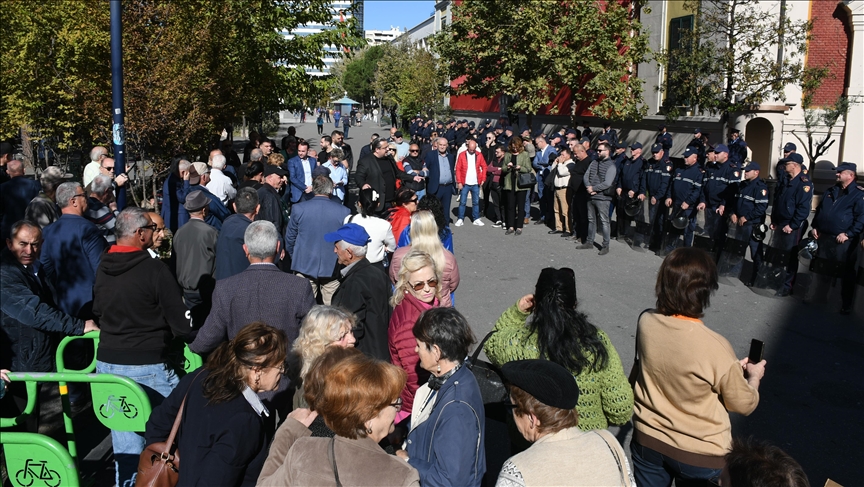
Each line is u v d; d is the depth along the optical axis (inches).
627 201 489.1
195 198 249.4
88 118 430.0
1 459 179.3
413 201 298.4
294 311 171.0
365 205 277.3
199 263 246.4
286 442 114.0
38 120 470.6
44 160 576.7
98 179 272.2
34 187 331.0
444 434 115.1
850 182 340.8
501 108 1227.2
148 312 168.1
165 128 431.8
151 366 169.5
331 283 293.0
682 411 127.8
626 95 729.6
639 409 135.2
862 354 286.5
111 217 275.0
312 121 2664.9
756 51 685.3
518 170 525.0
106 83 408.5
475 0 800.3
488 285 390.0
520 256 462.6
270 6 565.6
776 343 299.7
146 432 127.0
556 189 534.0
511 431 140.9
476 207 575.2
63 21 426.0
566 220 530.6
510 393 104.8
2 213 324.8
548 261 448.8
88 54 395.5
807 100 670.5
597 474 96.7
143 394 153.6
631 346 292.2
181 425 120.0
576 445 99.0
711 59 655.1
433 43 905.5
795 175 362.9
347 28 622.5
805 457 202.4
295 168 450.0
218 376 117.5
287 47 598.9
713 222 423.8
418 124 1327.5
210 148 592.7
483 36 818.8
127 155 509.7
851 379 260.4
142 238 171.8
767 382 257.6
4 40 451.8
